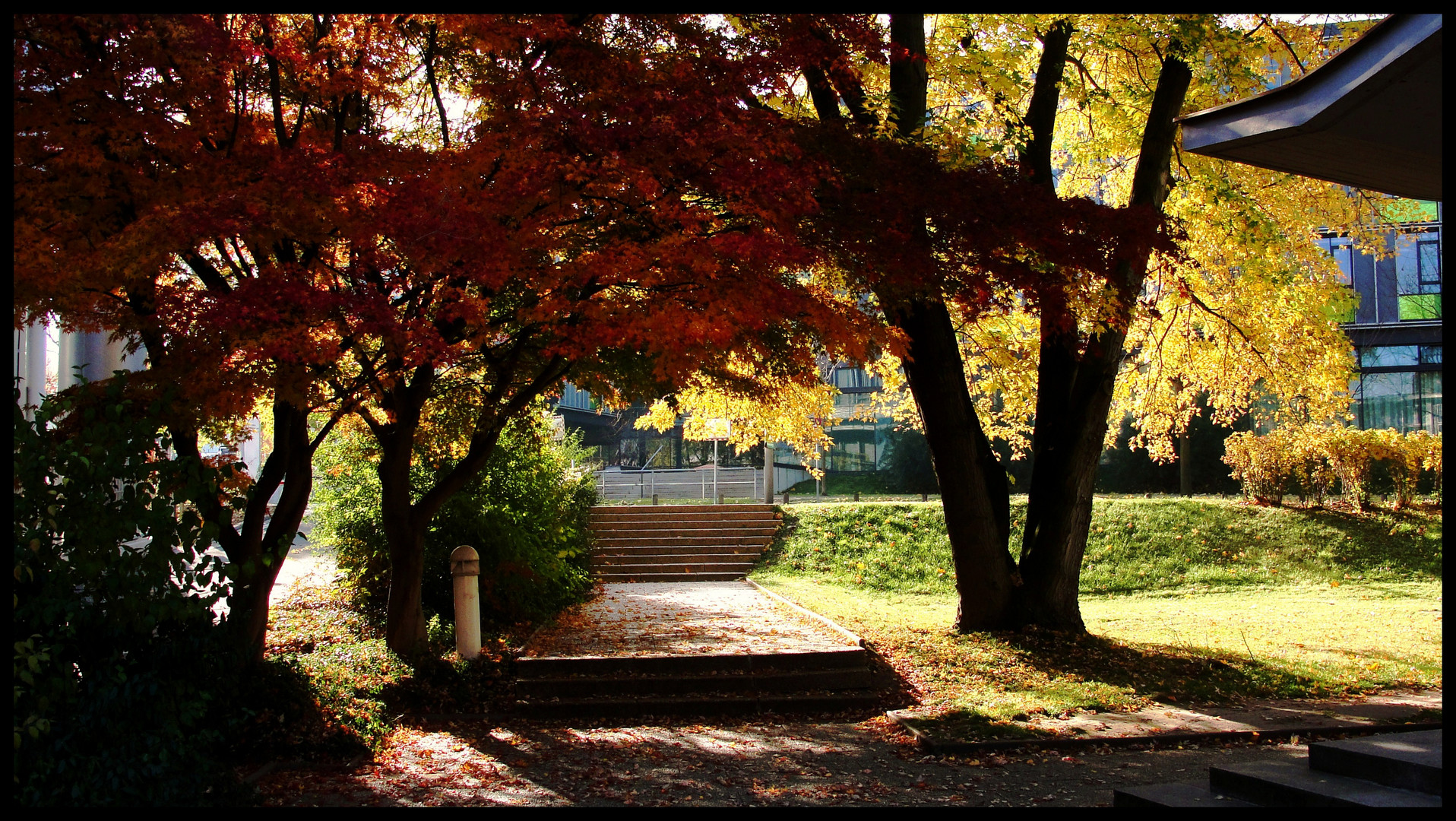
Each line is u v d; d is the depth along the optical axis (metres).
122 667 5.50
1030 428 16.11
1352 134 6.62
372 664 10.13
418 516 10.73
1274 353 16.33
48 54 6.09
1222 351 16.75
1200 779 6.32
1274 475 22.39
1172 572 20.02
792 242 7.16
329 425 9.13
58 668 5.30
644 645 11.92
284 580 17.88
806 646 11.60
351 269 7.21
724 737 9.11
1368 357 29.09
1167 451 18.02
